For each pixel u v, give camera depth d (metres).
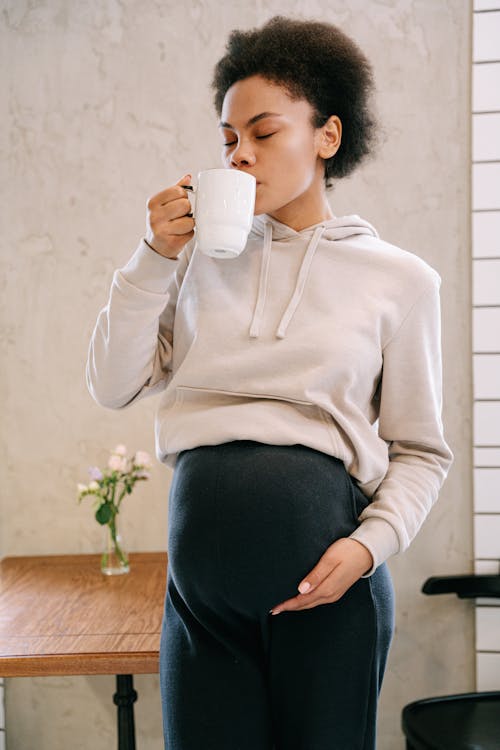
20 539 2.18
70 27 2.16
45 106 2.16
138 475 1.98
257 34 0.97
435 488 0.97
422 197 2.14
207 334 0.93
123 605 1.68
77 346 2.18
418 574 2.14
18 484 2.18
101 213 2.17
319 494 0.87
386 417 0.98
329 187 1.09
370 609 0.89
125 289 0.91
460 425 2.14
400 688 2.15
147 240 0.90
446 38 2.12
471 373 2.14
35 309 2.17
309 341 0.90
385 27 2.12
